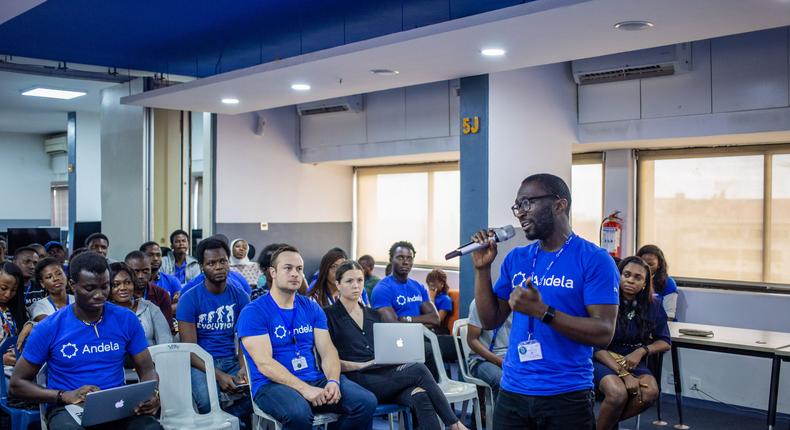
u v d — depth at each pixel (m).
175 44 6.58
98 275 3.19
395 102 7.88
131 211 8.30
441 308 6.44
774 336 4.62
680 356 5.30
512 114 5.69
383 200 9.40
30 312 4.26
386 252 9.40
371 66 5.20
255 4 5.27
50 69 7.66
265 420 3.71
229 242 8.20
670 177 6.88
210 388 3.72
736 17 3.84
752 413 5.09
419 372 3.76
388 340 3.86
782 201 6.23
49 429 3.09
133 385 3.04
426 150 7.58
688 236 6.79
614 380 3.85
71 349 3.21
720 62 5.75
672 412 5.16
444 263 8.72
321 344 3.82
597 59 6.23
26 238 10.31
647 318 4.33
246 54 7.11
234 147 8.26
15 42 6.52
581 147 6.88
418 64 5.12
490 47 4.57
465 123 5.58
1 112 11.73
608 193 7.11
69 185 11.91
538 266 2.31
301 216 9.02
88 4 5.24
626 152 6.98
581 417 2.23
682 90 5.95
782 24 3.98
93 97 10.20
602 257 2.21
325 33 6.19
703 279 6.69
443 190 8.70
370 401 3.61
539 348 2.25
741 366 5.04
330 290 4.78
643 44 4.50
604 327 2.12
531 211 2.27
